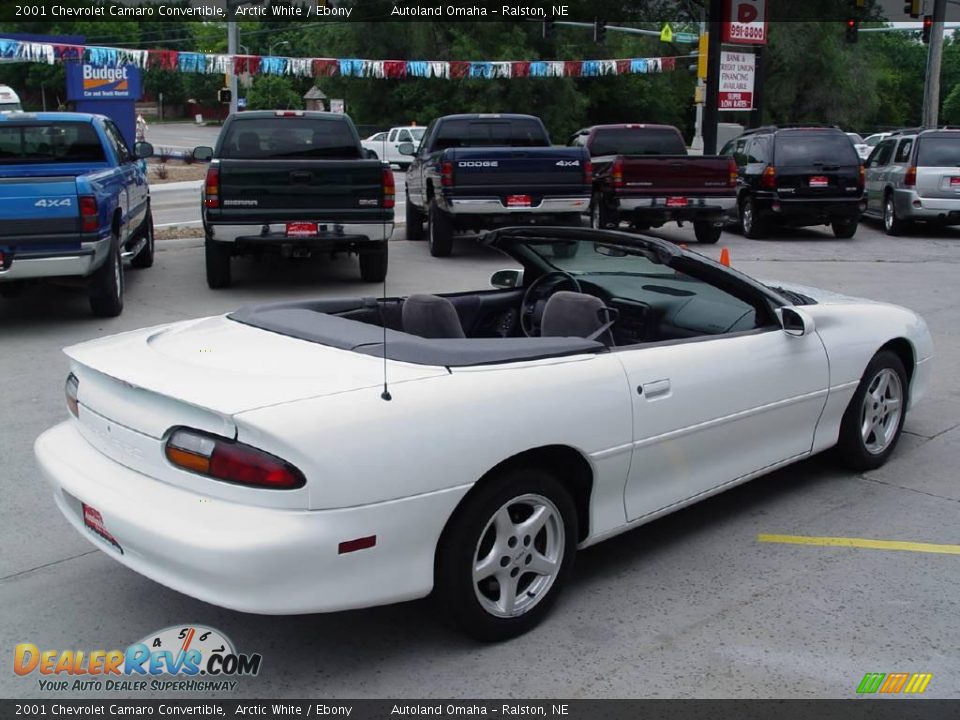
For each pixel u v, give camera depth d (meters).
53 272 8.65
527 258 5.22
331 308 4.51
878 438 5.47
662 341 4.61
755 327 4.71
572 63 26.59
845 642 3.62
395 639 3.64
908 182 17.02
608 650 3.56
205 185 10.33
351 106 44.84
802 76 48.31
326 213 10.40
